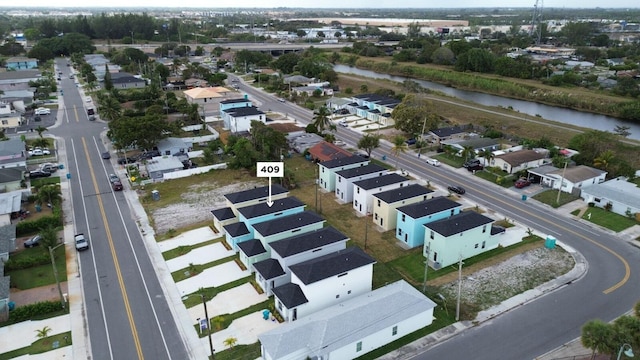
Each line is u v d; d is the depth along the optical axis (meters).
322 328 42.81
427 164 93.88
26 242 61.56
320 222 60.56
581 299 51.31
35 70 177.75
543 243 63.06
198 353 43.47
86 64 187.00
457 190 79.06
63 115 129.00
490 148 98.69
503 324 47.41
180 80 174.38
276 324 47.19
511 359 42.56
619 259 59.34
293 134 108.88
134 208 73.69
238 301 50.91
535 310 49.56
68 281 54.44
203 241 63.62
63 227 67.19
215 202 75.88
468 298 51.69
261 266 52.69
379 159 96.31
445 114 140.38
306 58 198.12
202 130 115.44
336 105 139.00
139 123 94.75
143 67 192.62
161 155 96.19
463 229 57.59
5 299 47.41
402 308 45.97
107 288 53.22
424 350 43.78
